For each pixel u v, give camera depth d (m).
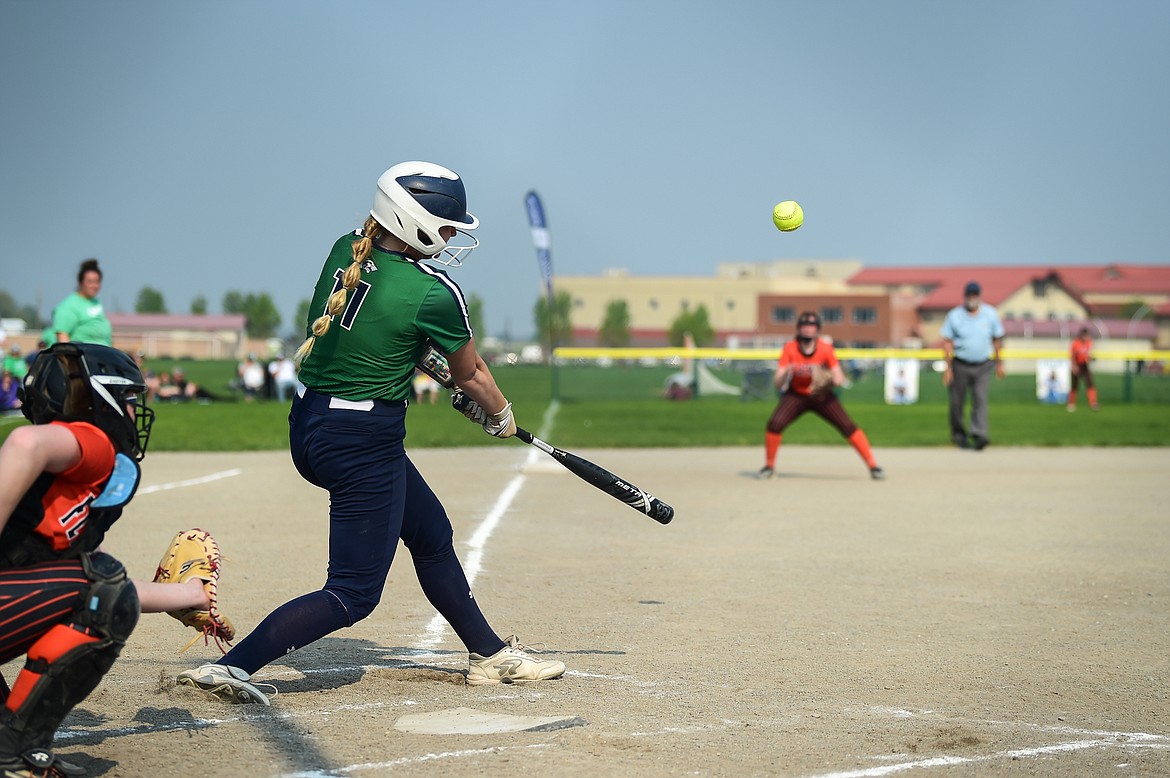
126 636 10.48
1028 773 11.57
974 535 27.92
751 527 28.98
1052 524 29.77
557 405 88.12
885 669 15.69
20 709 10.19
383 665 15.73
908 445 54.56
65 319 35.19
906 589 21.44
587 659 16.08
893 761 11.84
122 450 10.56
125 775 11.09
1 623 10.02
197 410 78.19
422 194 13.39
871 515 31.27
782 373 39.53
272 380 96.62
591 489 36.31
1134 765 11.86
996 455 49.81
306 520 29.27
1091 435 60.00
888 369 95.69
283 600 19.73
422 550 14.55
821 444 55.38
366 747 12.05
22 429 9.91
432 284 13.38
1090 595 21.06
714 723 13.09
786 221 16.56
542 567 23.30
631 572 22.83
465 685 14.70
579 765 11.56
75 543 10.35
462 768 11.41
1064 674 15.57
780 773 11.41
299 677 14.97
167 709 13.36
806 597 20.61
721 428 64.56
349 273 13.16
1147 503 33.94
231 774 11.16
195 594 11.51
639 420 70.69
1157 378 135.38
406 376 13.62
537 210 76.06
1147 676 15.52
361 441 13.41
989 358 51.53
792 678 15.16
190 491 35.03
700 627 18.16
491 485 37.19
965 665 15.97
